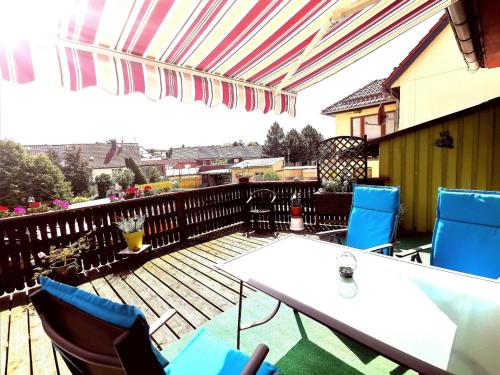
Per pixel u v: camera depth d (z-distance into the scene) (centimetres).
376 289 137
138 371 66
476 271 179
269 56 294
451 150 430
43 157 2117
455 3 216
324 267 167
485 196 186
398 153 472
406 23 306
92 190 2736
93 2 170
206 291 302
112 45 222
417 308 119
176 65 273
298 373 176
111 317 68
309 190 543
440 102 585
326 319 113
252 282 150
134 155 3569
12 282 334
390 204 233
